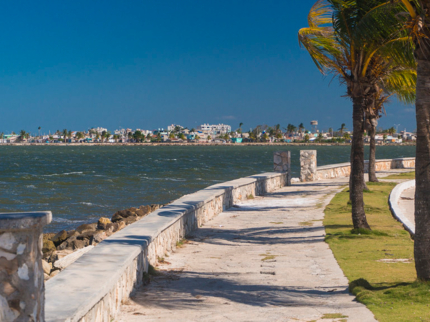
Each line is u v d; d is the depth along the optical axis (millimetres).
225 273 8641
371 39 10805
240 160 112812
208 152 185750
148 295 7121
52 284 5445
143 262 7977
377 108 22844
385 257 9492
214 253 10609
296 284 7656
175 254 10492
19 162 101562
